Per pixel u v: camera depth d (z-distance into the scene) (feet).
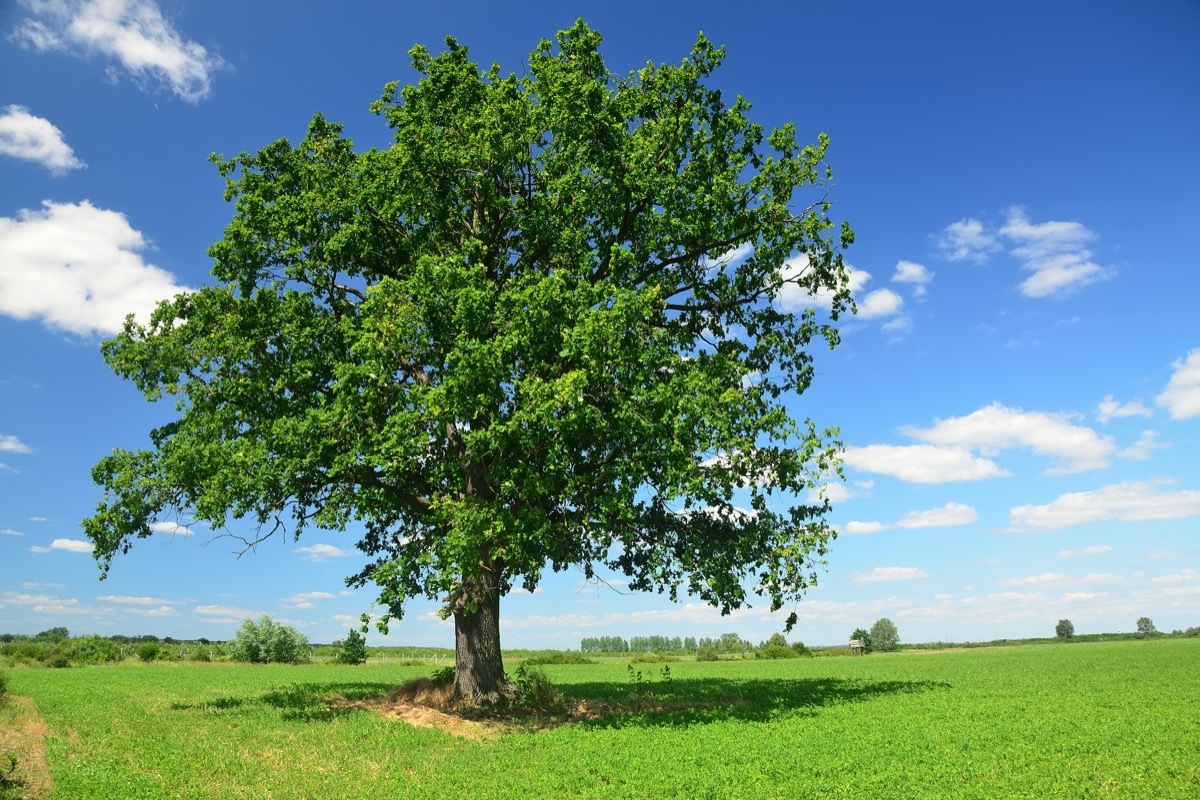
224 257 82.43
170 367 82.07
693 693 99.91
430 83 83.82
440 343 75.87
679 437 68.80
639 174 78.84
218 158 85.05
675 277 87.51
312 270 83.76
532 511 67.51
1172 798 42.34
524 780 49.16
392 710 81.10
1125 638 461.37
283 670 191.42
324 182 83.20
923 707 82.99
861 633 366.43
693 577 79.71
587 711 80.33
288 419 74.54
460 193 84.94
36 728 74.08
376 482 78.13
